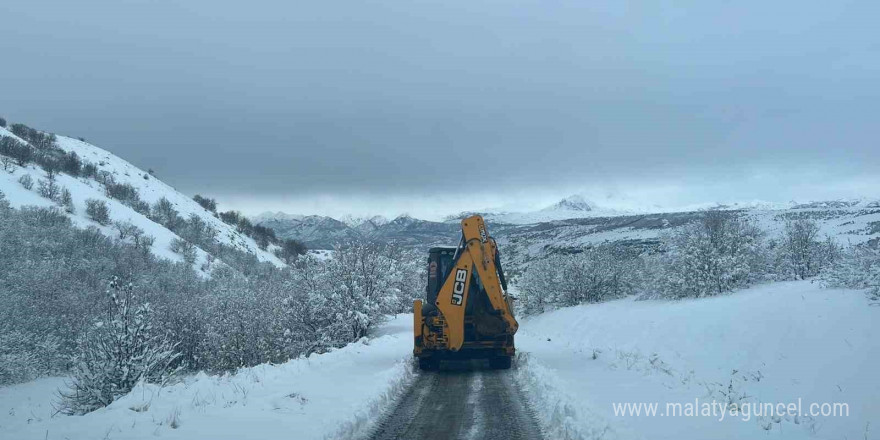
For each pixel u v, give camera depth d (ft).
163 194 481.05
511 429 29.91
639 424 29.19
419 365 53.78
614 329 84.38
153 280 172.24
